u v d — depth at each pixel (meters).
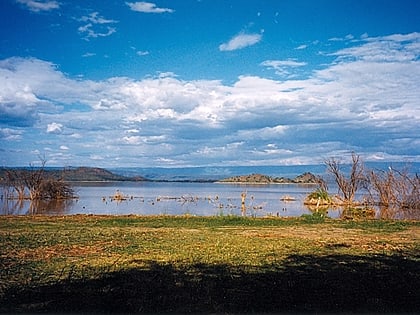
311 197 55.34
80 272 12.12
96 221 27.41
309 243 18.11
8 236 19.61
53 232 21.39
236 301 9.41
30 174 63.91
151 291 10.16
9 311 8.61
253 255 15.02
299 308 8.96
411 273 12.30
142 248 16.50
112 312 8.63
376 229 23.86
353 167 54.12
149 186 144.25
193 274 11.96
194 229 23.45
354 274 12.11
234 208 49.97
